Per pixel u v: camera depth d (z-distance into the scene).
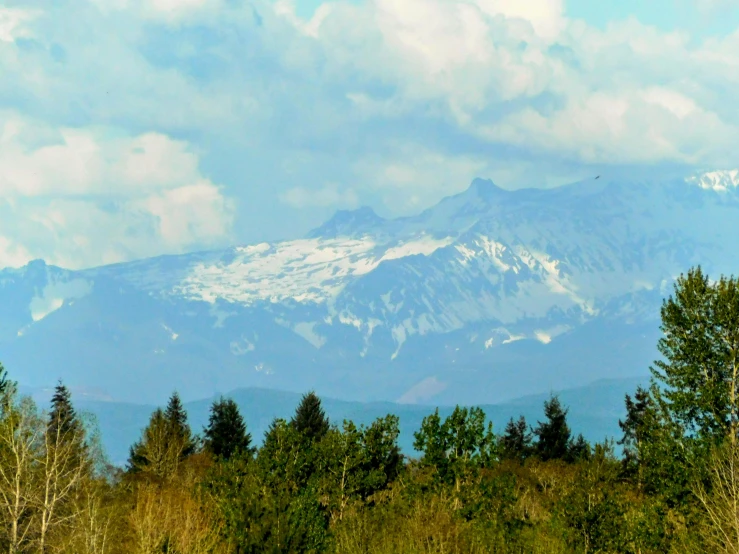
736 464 187.25
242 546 194.00
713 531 184.12
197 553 195.75
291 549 195.00
